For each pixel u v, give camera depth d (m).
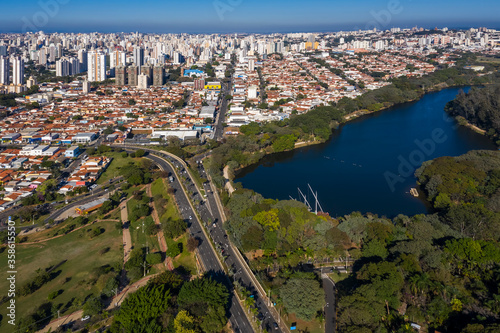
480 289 173.38
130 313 167.75
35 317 174.88
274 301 182.38
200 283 181.12
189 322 162.88
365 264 190.00
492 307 160.00
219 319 165.75
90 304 179.50
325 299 183.38
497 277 177.12
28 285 195.75
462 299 166.62
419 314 163.38
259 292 190.75
